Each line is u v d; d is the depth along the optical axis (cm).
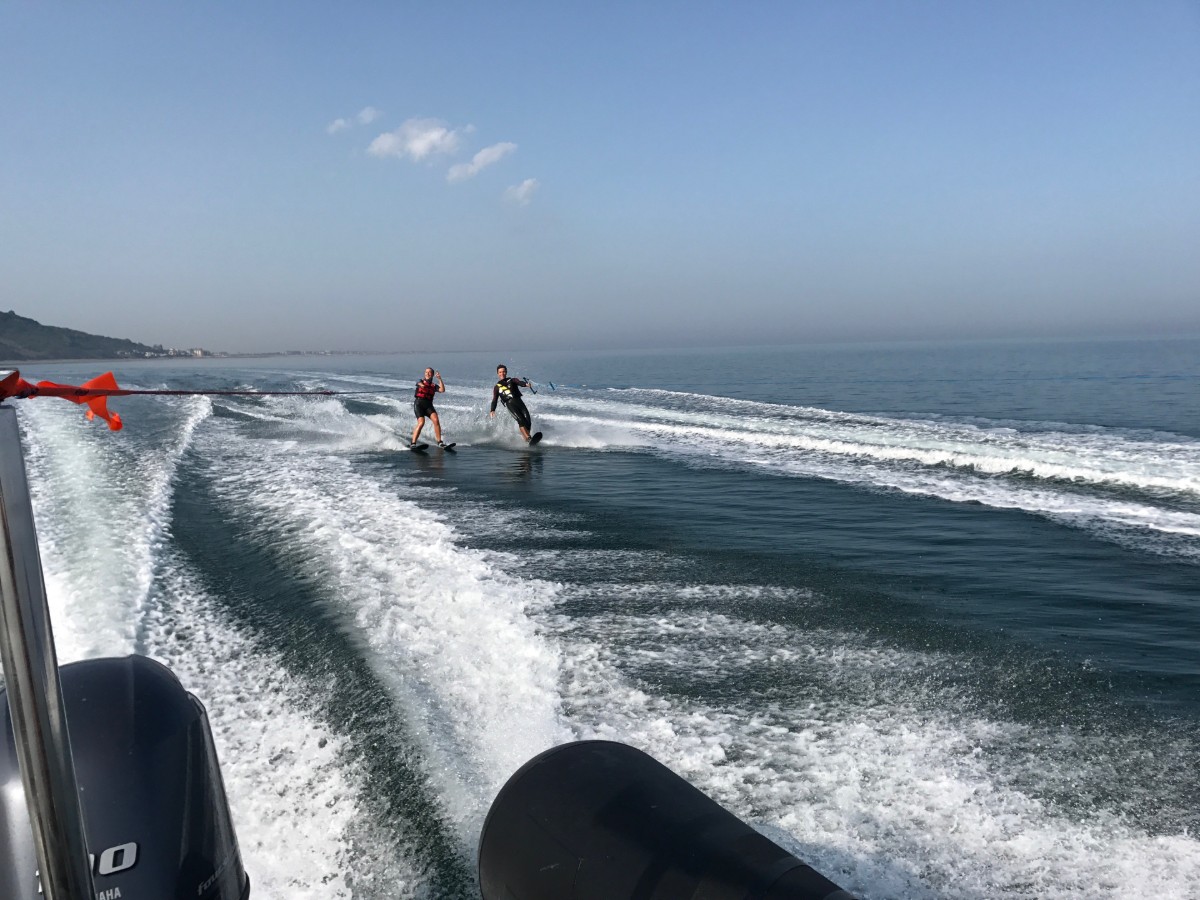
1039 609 598
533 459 1422
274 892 304
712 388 2906
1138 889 282
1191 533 815
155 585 673
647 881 176
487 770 369
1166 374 2953
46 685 100
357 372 4588
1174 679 468
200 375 4459
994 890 283
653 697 445
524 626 555
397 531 844
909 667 486
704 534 841
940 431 1482
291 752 402
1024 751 382
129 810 198
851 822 325
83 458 1300
